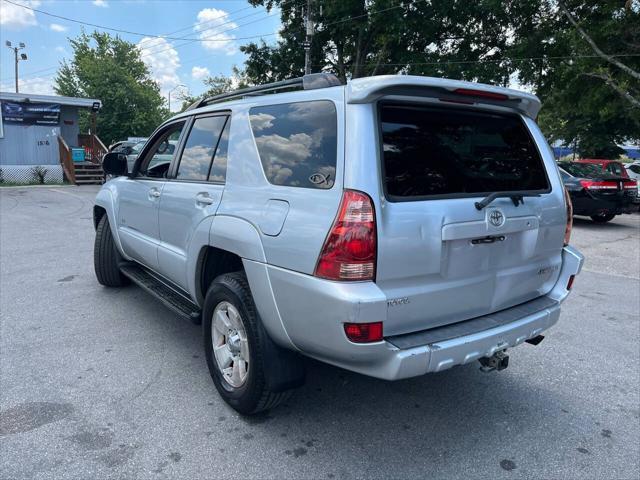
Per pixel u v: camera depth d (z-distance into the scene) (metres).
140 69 50.47
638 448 2.82
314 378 3.57
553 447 2.81
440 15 21.86
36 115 19.02
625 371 3.80
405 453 2.72
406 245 2.31
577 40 16.25
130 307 4.91
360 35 22.77
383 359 2.31
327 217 2.30
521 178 3.00
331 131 2.45
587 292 6.06
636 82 15.85
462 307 2.65
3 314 4.66
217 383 3.13
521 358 4.02
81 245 7.91
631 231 11.48
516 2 20.42
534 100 3.01
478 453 2.74
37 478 2.41
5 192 15.98
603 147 25.20
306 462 2.61
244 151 2.98
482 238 2.62
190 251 3.33
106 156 4.44
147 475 2.46
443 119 2.68
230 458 2.62
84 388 3.30
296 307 2.43
